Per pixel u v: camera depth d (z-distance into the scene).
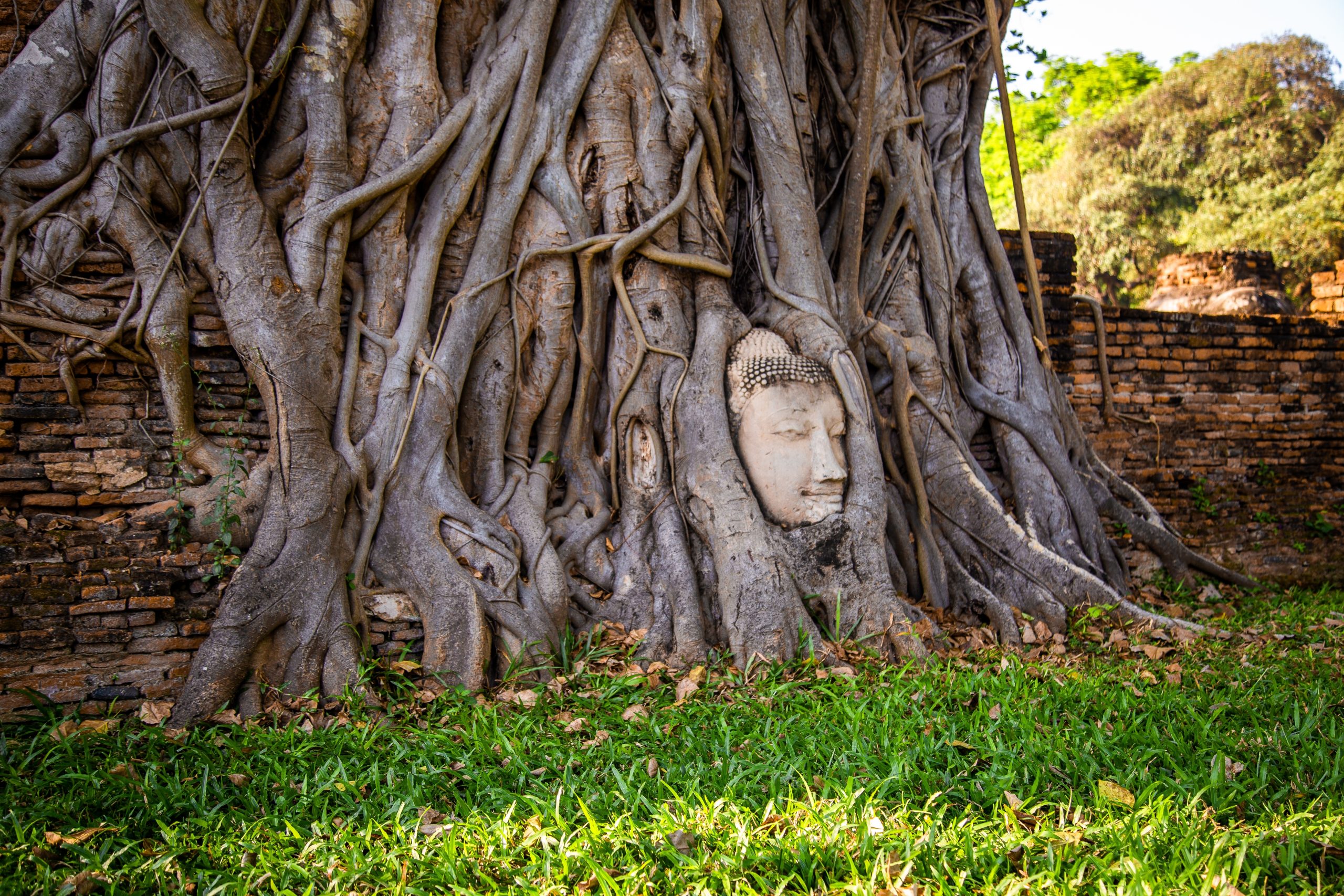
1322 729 4.12
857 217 6.73
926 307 7.30
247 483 4.82
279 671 4.60
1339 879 2.86
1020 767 3.65
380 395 5.18
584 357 5.91
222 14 4.90
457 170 5.47
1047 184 26.02
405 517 5.06
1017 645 6.11
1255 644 6.10
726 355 6.07
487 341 5.61
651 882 2.93
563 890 2.88
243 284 4.85
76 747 3.96
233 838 3.21
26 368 4.58
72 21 4.74
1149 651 5.80
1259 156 23.08
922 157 7.42
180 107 4.84
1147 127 24.78
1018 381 7.54
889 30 7.38
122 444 4.74
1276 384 9.41
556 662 5.05
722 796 3.47
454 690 4.62
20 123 4.62
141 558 4.52
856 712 4.22
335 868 3.03
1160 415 9.01
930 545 6.59
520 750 3.90
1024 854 3.00
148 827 3.34
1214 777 3.50
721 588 5.46
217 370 4.92
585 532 5.71
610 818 3.34
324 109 5.14
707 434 5.79
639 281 6.01
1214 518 9.07
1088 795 3.52
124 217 4.72
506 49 5.67
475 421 5.55
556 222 5.79
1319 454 9.54
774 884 2.90
